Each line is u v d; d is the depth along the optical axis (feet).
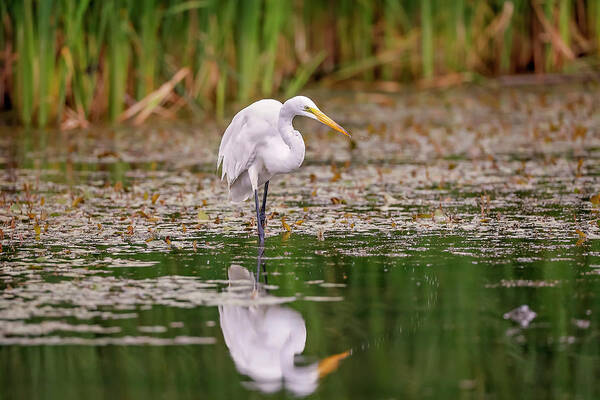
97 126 68.54
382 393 21.48
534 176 49.62
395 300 28.14
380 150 60.08
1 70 68.59
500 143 61.52
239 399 21.27
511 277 30.27
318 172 52.54
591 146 59.52
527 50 88.74
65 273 31.12
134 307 27.55
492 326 25.76
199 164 55.72
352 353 24.03
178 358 23.73
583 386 21.67
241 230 38.06
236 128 37.19
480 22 86.12
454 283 29.73
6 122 68.69
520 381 22.00
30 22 64.69
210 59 71.61
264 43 74.84
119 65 68.08
